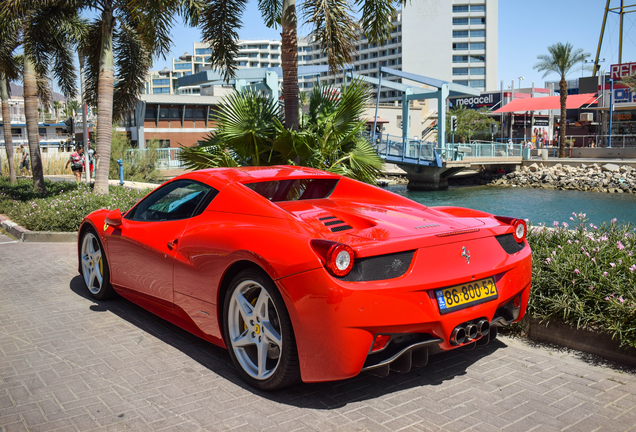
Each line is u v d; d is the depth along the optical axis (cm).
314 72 2286
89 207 846
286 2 841
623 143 4028
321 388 275
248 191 305
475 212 333
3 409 254
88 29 1190
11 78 1479
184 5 986
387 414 245
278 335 261
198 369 303
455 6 10675
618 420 238
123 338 358
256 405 255
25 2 1062
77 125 4516
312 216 287
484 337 287
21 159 2862
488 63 10750
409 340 247
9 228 883
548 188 3391
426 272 246
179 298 326
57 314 416
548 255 387
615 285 325
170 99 4606
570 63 3947
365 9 869
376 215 298
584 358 320
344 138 880
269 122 845
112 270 415
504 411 247
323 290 228
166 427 234
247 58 14925
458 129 5509
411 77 3338
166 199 370
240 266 280
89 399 264
